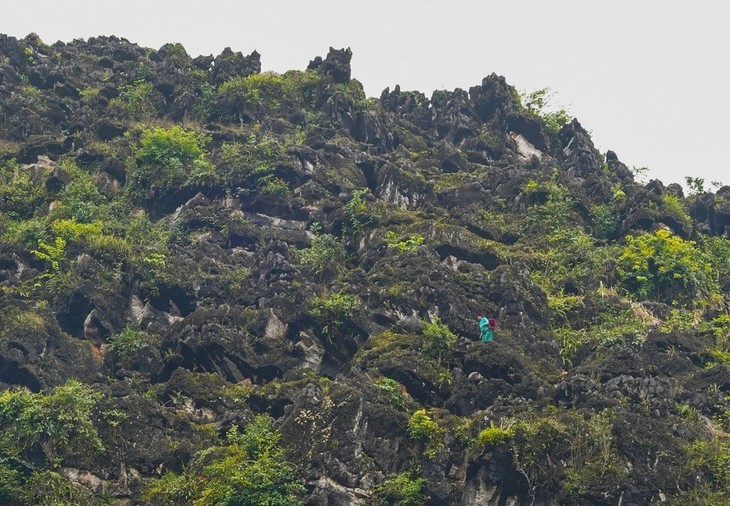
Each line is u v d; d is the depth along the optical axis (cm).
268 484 19088
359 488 19362
